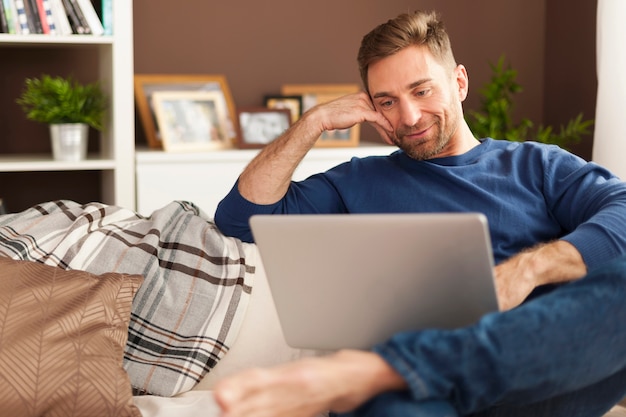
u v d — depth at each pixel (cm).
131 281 184
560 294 130
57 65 358
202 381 190
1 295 172
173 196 326
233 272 194
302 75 387
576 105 392
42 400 164
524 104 415
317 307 141
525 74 412
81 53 359
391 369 120
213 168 328
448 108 180
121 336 178
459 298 133
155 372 183
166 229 201
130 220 207
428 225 127
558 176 185
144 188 323
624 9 327
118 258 192
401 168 191
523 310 126
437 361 121
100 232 196
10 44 336
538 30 411
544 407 145
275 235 135
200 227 201
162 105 343
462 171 186
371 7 391
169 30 370
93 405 166
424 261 130
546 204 185
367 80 185
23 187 362
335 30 388
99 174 368
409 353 120
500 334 123
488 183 184
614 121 334
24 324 170
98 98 333
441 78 180
